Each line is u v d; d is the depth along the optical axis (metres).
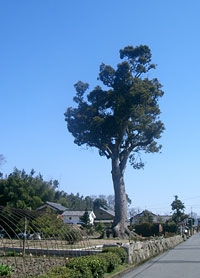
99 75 41.25
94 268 10.69
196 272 14.91
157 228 49.44
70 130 42.72
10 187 50.00
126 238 37.12
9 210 14.62
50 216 16.89
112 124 39.41
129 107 38.81
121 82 40.12
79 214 71.62
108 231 38.03
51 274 9.02
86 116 41.41
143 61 41.50
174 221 64.19
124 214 40.47
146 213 74.38
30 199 50.78
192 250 29.02
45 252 18.48
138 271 15.16
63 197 99.31
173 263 18.55
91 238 37.16
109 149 42.62
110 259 13.17
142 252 19.73
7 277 10.88
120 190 41.22
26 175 62.75
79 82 42.88
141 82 40.34
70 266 9.97
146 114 42.00
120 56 42.50
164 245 29.45
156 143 44.84
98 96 40.88
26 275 11.31
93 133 40.53
